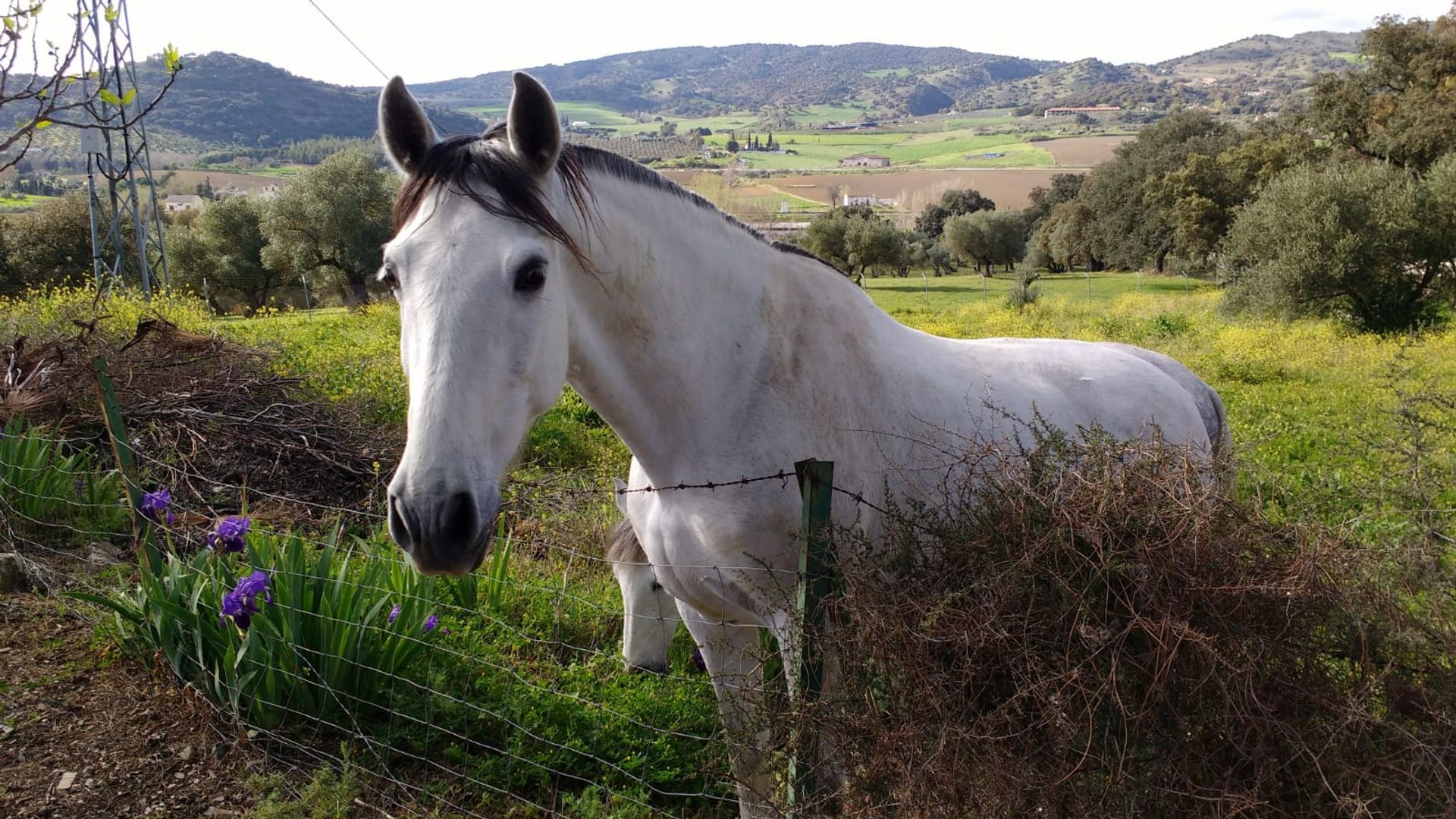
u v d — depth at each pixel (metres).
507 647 3.35
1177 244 38.38
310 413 5.78
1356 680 1.52
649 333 1.83
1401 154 26.73
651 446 1.92
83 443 5.09
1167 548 1.50
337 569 3.22
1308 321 18.61
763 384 1.88
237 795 2.49
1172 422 2.60
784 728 1.63
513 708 2.85
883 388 2.03
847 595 1.62
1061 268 50.94
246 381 5.88
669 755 2.75
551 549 4.14
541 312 1.58
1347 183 18.47
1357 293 18.31
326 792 2.48
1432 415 4.05
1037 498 1.62
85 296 9.55
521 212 1.56
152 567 3.15
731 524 1.86
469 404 1.47
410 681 2.82
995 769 1.44
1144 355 2.93
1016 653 1.51
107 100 3.24
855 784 1.55
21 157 3.17
